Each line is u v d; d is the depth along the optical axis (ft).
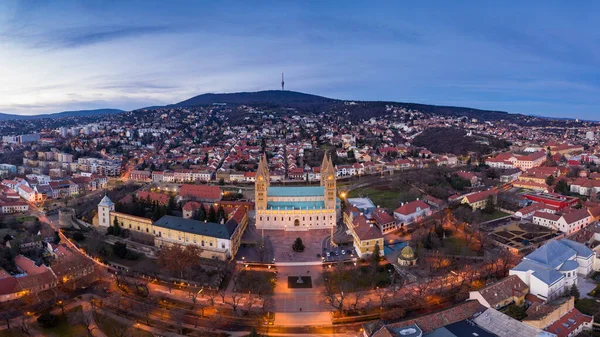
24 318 595.47
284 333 570.87
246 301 655.35
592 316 556.92
